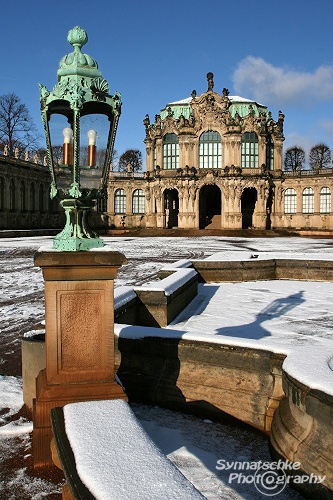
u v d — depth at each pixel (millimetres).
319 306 15594
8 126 86625
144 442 4250
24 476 5770
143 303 12734
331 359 6309
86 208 6344
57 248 6141
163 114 92062
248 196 94500
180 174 85312
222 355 7422
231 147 85125
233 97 92562
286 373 5949
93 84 6309
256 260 21641
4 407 7906
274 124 88688
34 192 87250
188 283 15945
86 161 6586
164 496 3434
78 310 6062
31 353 7836
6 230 73562
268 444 6609
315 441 5488
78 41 6543
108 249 6121
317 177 84875
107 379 6148
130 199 93812
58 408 5254
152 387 8039
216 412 7488
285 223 88812
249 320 13430
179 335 7875
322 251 39281
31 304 17031
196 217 86000
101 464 3875
